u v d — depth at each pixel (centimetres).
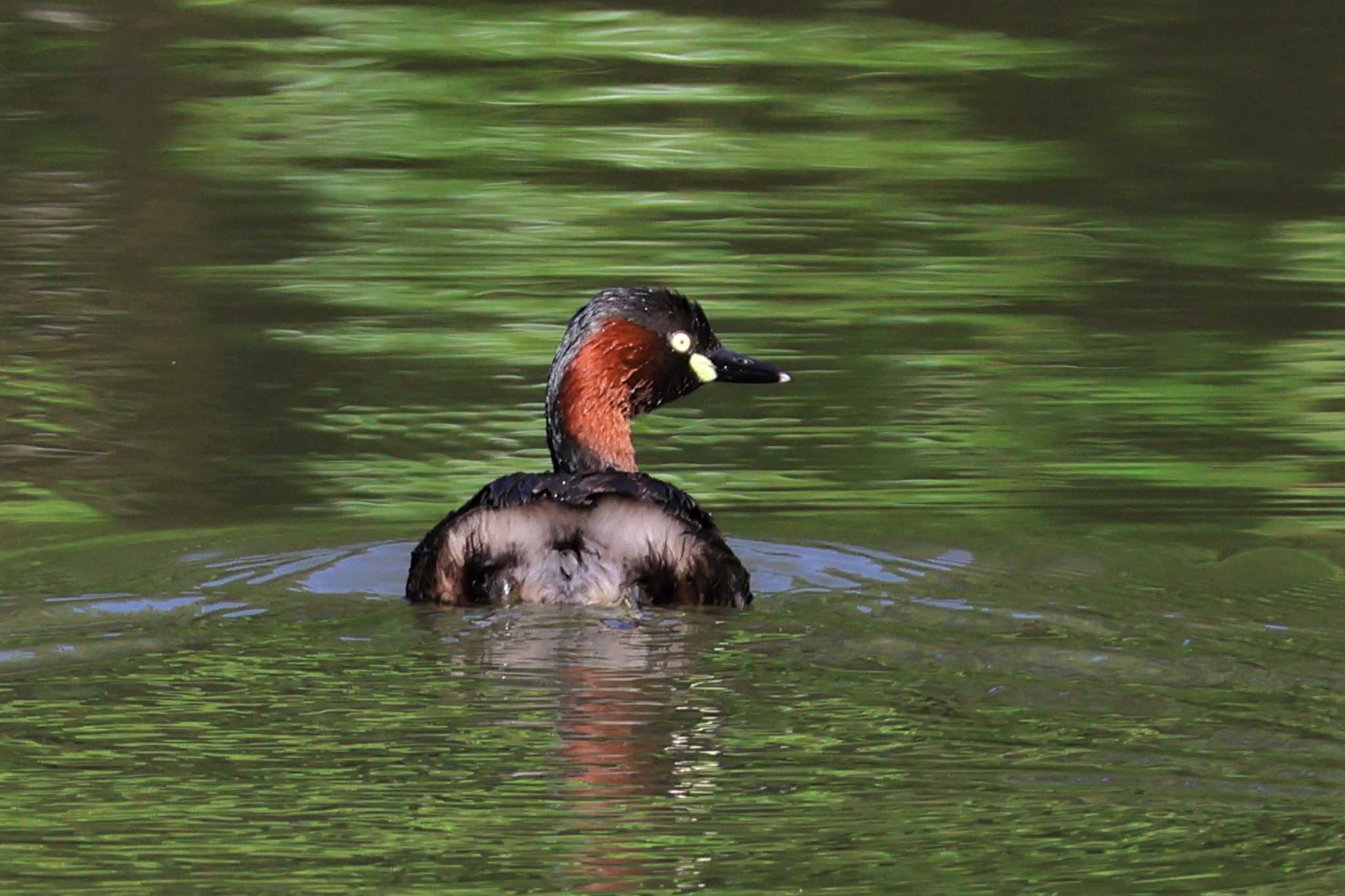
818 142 2188
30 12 2620
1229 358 1644
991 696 893
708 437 1502
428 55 2478
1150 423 1513
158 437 1477
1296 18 2667
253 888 687
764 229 1922
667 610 1015
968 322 1717
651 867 708
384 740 827
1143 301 1772
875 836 737
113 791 773
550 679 907
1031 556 1216
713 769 793
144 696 884
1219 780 797
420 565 1044
